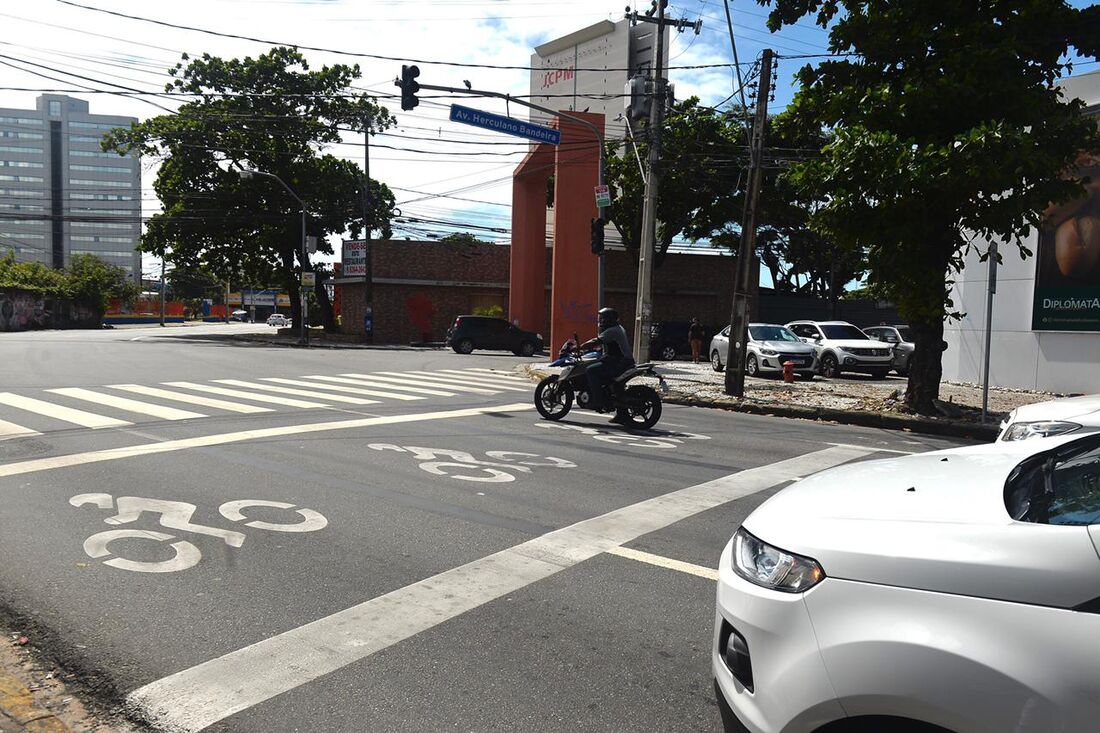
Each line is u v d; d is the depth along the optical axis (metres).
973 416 13.30
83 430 9.76
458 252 43.66
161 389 14.45
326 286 48.66
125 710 3.32
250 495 6.75
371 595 4.56
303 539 5.57
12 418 10.61
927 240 12.98
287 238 43.50
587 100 69.94
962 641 1.99
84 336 40.00
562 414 11.90
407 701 3.39
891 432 12.40
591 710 3.34
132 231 117.94
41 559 5.10
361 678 3.59
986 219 12.08
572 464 8.37
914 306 12.90
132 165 117.44
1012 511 2.34
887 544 2.27
